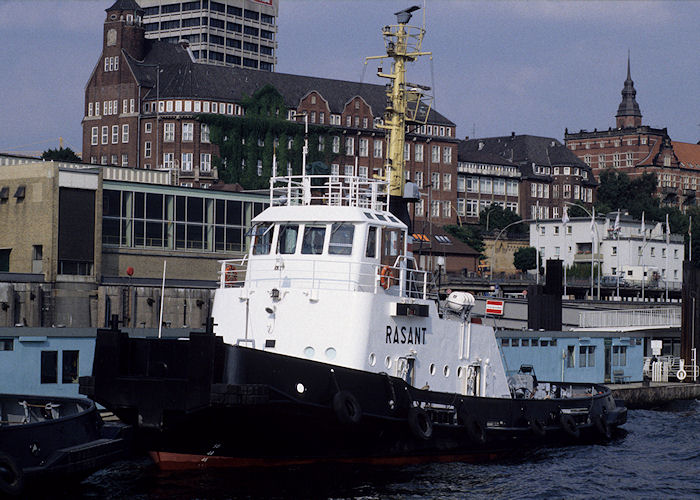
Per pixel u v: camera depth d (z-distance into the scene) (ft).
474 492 145.38
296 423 135.13
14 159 334.44
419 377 152.35
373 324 143.23
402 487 145.38
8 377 179.52
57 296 282.56
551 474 161.68
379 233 150.51
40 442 123.54
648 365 347.97
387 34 195.42
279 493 139.44
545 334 281.54
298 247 149.59
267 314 144.66
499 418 164.35
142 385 130.11
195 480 142.20
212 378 126.82
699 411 269.03
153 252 313.12
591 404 191.42
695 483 161.68
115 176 358.23
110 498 133.80
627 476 164.35
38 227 288.92
